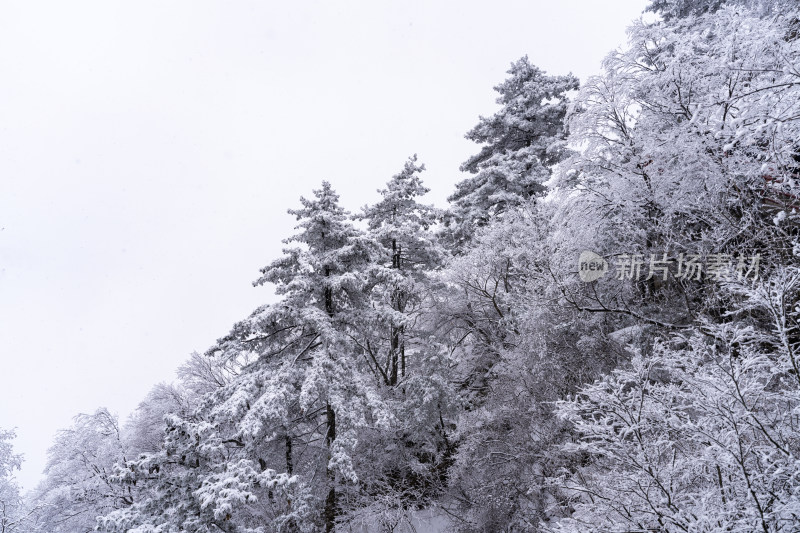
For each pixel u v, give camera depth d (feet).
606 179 30.45
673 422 13.56
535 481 33.45
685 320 28.19
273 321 39.65
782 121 14.85
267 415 34.14
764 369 13.91
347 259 43.45
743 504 12.33
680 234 28.04
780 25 19.81
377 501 41.37
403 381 47.14
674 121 25.99
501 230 48.98
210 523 25.23
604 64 28.48
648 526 13.98
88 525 48.55
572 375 34.19
